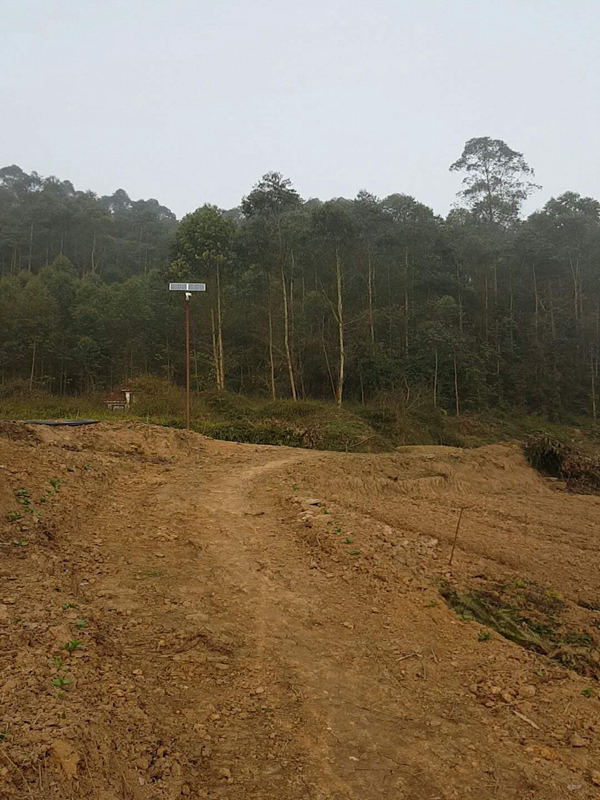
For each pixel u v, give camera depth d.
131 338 37.06
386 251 40.59
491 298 43.38
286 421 23.92
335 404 30.95
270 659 5.16
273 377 31.97
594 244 46.41
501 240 52.56
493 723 4.46
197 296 33.56
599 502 14.30
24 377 33.75
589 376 41.78
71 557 6.95
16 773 2.96
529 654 5.75
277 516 9.33
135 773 3.41
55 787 2.96
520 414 38.44
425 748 4.07
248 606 6.17
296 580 6.89
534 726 4.42
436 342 36.75
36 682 3.93
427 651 5.57
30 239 56.81
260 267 34.12
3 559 6.34
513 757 4.01
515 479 16.67
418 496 13.15
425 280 40.66
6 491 7.99
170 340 38.25
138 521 8.65
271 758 3.84
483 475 16.19
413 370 36.62
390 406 29.95
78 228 59.06
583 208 51.03
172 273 34.81
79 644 4.65
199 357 33.72
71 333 36.75
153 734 3.83
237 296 37.19
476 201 60.97
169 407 25.36
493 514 11.95
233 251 34.25
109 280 52.75
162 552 7.50
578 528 11.30
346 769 3.80
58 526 7.73
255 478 11.88
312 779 3.67
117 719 3.84
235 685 4.70
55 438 12.64
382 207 42.78
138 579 6.56
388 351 37.06
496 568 8.27
